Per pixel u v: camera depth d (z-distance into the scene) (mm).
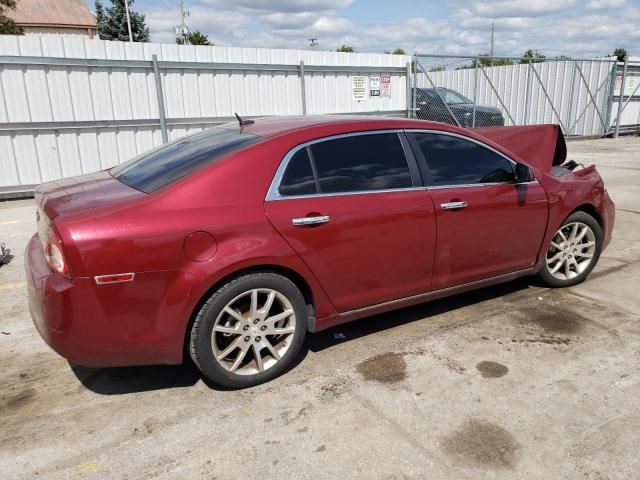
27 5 35594
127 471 2424
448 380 3133
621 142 18656
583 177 4535
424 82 15531
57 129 9250
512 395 2969
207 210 2807
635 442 2568
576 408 2842
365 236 3250
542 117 19281
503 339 3635
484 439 2604
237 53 10609
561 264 4461
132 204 2730
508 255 4008
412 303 3656
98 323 2637
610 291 4504
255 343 3047
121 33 46062
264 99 11180
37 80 8938
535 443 2570
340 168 3244
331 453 2521
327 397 2979
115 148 9852
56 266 2635
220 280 2846
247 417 2814
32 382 3195
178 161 3203
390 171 3418
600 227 4609
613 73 19516
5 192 9086
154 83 9945
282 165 3051
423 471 2395
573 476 2354
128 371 3314
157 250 2662
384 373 3223
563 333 3717
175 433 2691
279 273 3062
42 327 2703
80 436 2678
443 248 3617
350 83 12273
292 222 2994
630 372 3193
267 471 2410
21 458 2518
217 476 2385
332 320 3336
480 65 17562
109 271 2588
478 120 15320
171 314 2748
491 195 3783
